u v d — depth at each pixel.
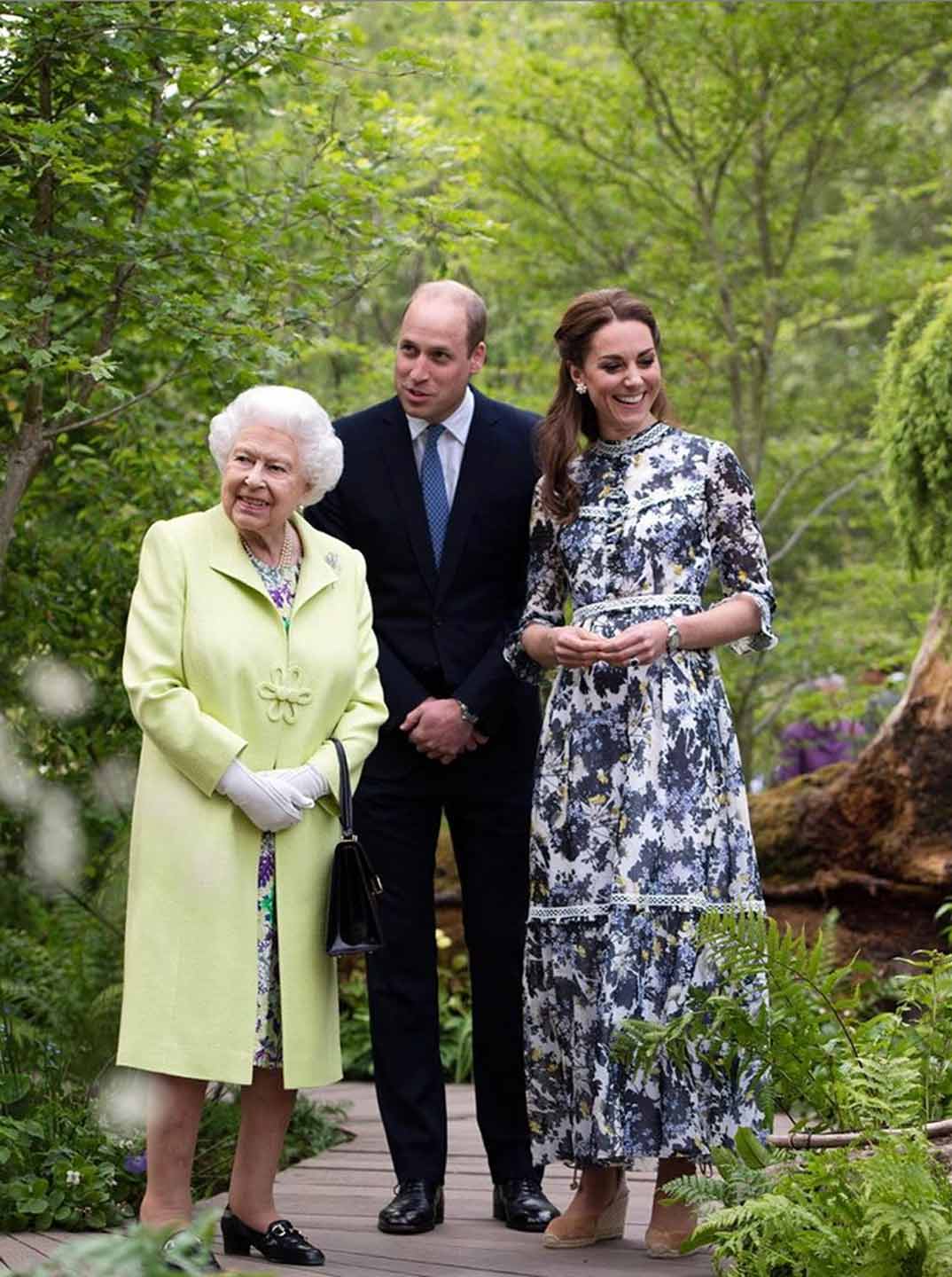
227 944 3.04
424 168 5.39
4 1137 3.59
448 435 3.84
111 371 4.13
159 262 4.61
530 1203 3.67
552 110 9.29
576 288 9.91
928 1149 2.79
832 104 9.34
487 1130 3.77
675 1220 3.34
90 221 4.33
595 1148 3.35
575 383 3.54
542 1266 3.24
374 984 3.75
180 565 3.15
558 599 3.66
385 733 3.76
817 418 10.29
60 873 5.57
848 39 8.75
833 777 6.33
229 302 4.45
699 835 3.32
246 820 3.10
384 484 3.81
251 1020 3.05
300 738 3.17
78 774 5.73
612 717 3.39
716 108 9.34
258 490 3.14
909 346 5.88
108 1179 3.59
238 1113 4.36
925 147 9.84
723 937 3.13
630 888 3.29
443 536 3.82
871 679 9.01
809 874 6.19
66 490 5.69
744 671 9.33
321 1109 5.08
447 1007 6.51
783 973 3.15
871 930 6.09
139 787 3.14
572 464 3.54
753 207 9.84
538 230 9.69
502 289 10.14
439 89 9.31
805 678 9.59
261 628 3.16
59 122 4.05
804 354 11.97
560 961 3.41
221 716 3.11
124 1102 4.09
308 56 4.79
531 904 3.47
